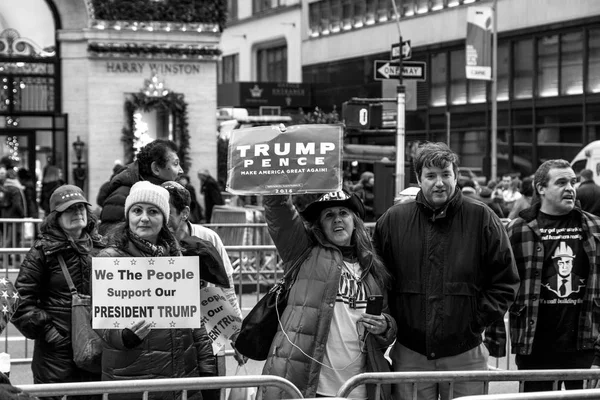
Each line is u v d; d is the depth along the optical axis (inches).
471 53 1278.3
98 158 999.6
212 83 1020.5
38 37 1000.9
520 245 273.7
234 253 530.3
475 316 240.8
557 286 272.8
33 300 270.2
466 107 1809.8
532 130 1669.5
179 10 1008.2
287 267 240.7
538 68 1662.2
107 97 999.6
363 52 2069.4
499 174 1737.2
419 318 240.4
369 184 940.0
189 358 237.0
